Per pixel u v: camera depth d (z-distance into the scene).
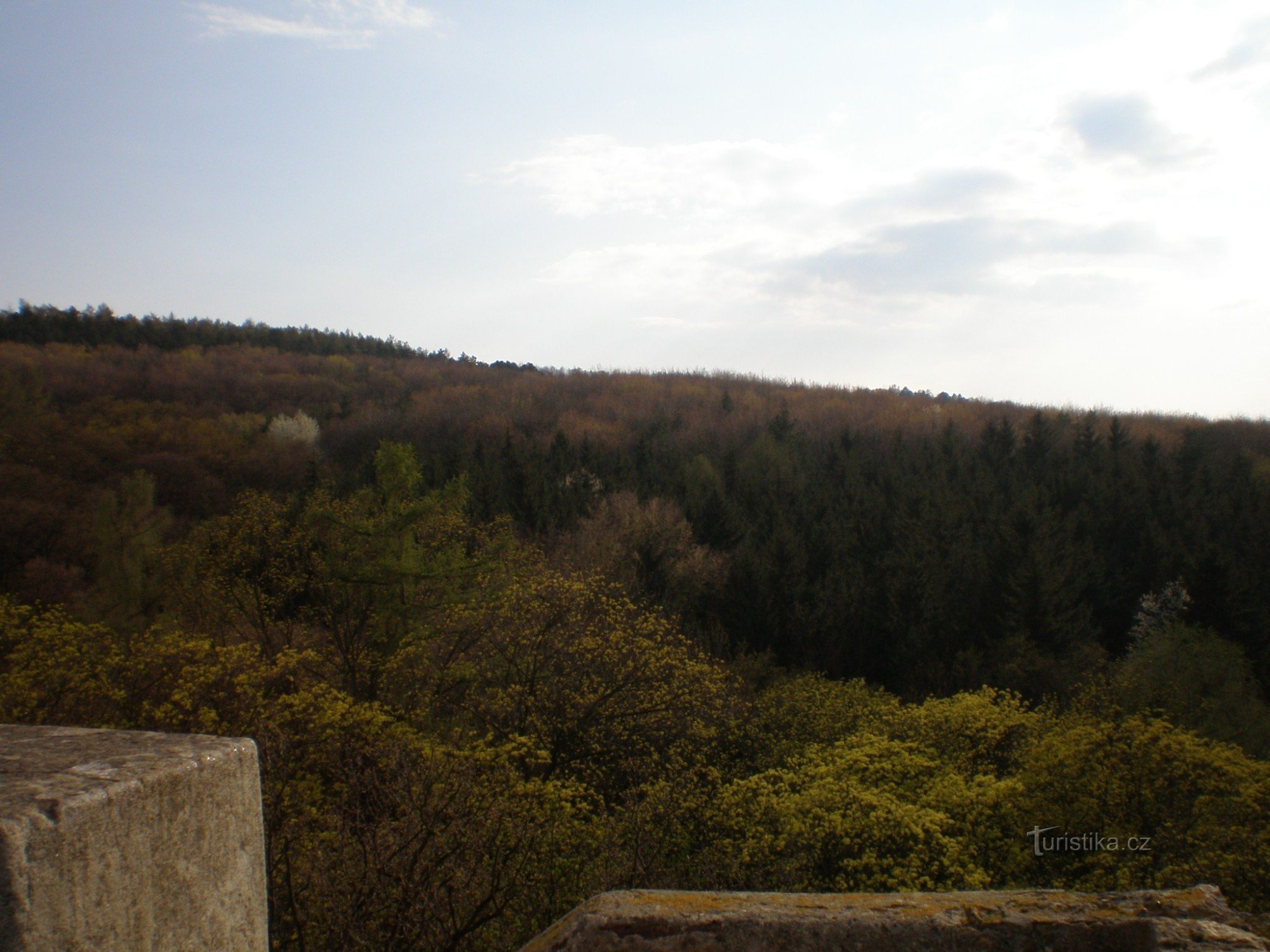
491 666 15.77
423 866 6.73
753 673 25.78
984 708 16.20
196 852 1.23
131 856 1.10
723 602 31.09
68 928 1.00
